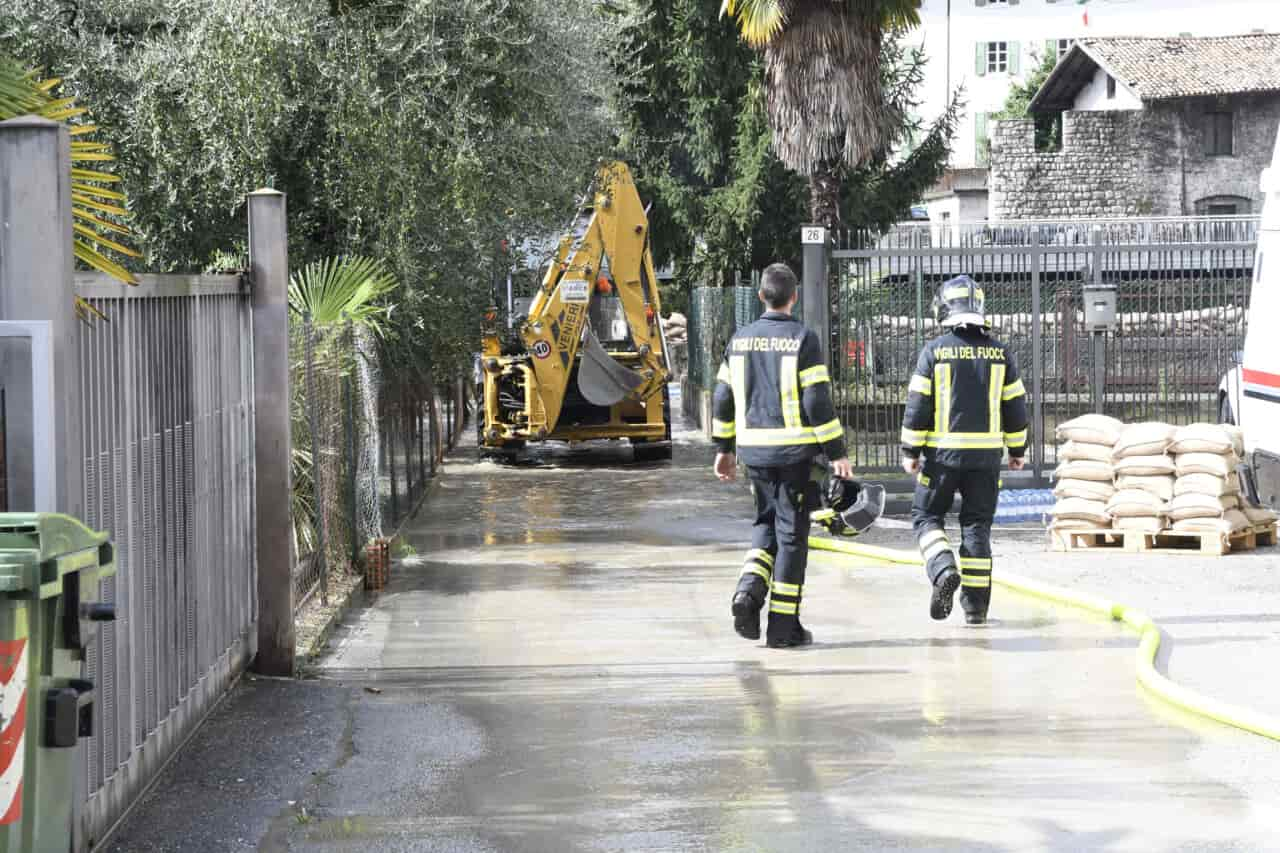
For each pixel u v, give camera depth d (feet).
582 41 91.71
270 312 47.78
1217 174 280.10
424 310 85.87
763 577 53.01
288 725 41.63
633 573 71.46
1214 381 98.84
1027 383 101.09
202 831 32.42
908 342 97.71
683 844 31.53
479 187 85.40
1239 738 39.65
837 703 44.14
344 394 68.69
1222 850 30.76
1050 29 407.85
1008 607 60.59
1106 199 281.33
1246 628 54.80
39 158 26.45
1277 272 75.36
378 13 85.46
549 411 128.06
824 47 108.17
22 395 25.13
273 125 80.64
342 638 55.31
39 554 22.03
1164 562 71.05
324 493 61.72
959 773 36.63
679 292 209.56
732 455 54.54
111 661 31.73
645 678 47.91
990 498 56.70
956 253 97.71
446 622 58.59
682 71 171.12
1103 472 75.56
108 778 31.40
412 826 32.86
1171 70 288.30
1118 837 31.63
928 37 410.31
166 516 37.37
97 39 79.77
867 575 69.97
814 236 96.58
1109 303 95.81
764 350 52.54
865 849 31.09
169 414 37.88
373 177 82.12
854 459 98.07
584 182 99.40
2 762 21.38
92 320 31.22
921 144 172.55
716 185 178.29
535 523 92.58
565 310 127.54
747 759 38.14
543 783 36.17
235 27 78.89
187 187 80.53
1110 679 46.85
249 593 48.47
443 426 144.15
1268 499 74.49
